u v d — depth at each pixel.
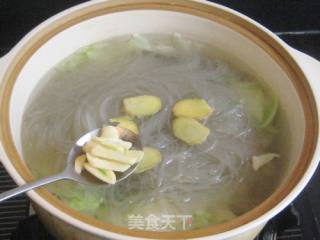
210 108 0.29
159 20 0.32
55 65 0.30
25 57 0.27
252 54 0.31
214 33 0.32
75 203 0.25
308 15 0.45
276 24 0.45
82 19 0.30
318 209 0.33
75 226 0.20
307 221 0.32
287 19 0.45
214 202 0.26
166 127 0.29
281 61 0.29
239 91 0.31
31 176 0.22
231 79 0.32
